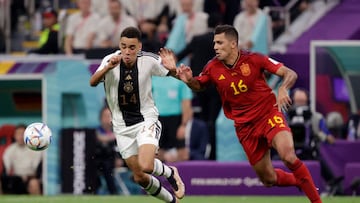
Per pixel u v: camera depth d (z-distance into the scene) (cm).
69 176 4825
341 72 5078
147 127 3178
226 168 4647
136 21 5856
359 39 5962
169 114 4953
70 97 5059
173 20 5694
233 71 3241
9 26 6338
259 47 5222
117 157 4850
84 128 4825
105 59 3153
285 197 4512
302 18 6141
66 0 6512
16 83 5288
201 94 5084
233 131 4922
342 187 4794
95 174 4825
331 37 5941
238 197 4503
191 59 5066
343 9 6147
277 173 3334
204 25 5319
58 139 4938
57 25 5753
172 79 4938
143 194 4831
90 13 5656
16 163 5006
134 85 3181
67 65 5031
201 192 4662
